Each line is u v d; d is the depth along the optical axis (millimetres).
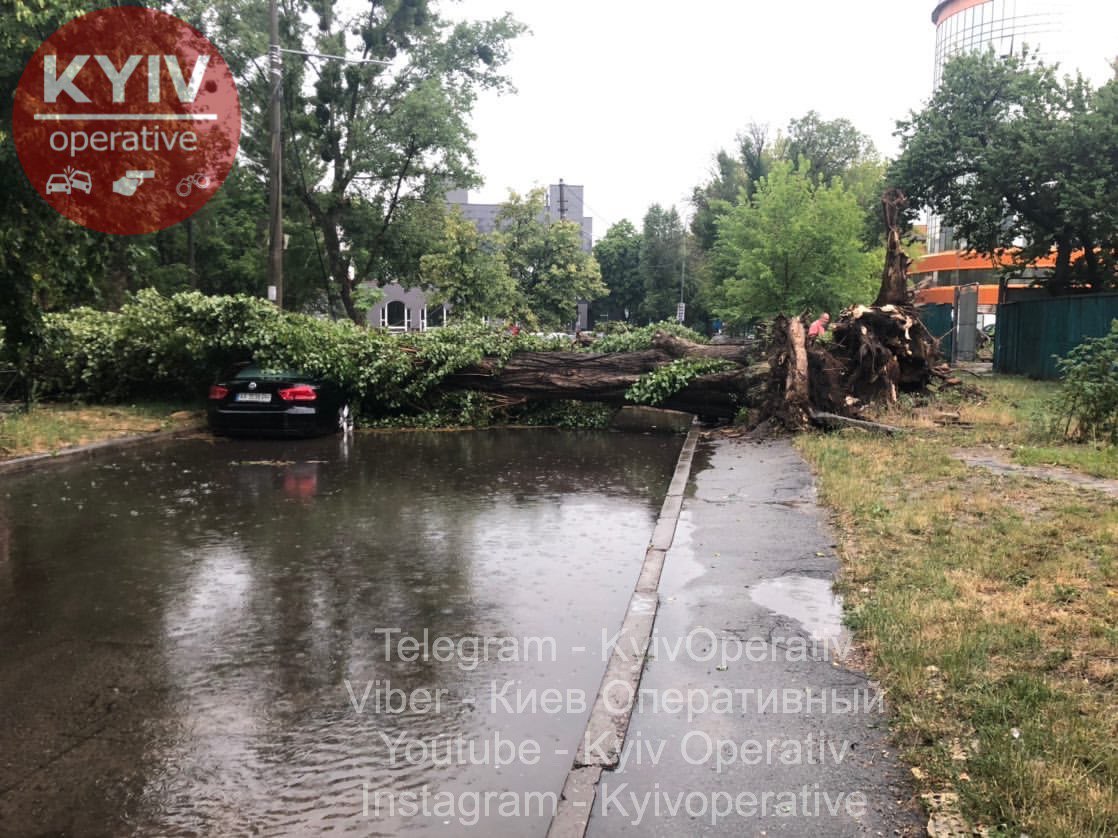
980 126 24312
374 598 5668
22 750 3648
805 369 13172
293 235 32312
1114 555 5668
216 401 13875
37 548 6918
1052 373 21281
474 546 7023
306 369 14547
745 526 7207
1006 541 6160
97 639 4922
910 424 12539
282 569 6332
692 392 15281
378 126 28891
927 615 4680
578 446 13492
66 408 15461
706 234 50156
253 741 3729
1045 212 23578
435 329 16609
